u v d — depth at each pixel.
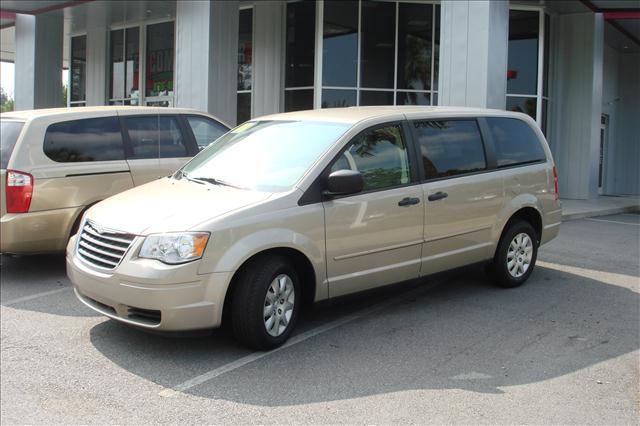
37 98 17.41
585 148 16.47
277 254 4.77
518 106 16.09
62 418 3.76
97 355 4.71
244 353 4.74
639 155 20.28
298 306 4.95
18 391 4.12
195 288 4.33
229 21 13.02
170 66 18.27
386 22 15.32
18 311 5.78
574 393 4.12
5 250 6.53
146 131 7.51
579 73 16.44
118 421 3.72
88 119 7.07
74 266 4.87
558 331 5.32
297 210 4.77
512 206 6.43
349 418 3.75
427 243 5.66
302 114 5.85
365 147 5.33
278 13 15.81
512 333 5.25
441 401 3.98
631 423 3.73
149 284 4.30
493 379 4.32
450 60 10.84
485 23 10.43
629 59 20.34
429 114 5.94
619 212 14.45
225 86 13.03
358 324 5.44
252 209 4.59
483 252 6.23
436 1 15.33
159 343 4.94
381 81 15.41
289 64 15.86
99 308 4.72
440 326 5.40
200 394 4.07
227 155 5.65
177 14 13.13
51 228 6.66
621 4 15.34
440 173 5.82
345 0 15.16
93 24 19.52
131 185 7.21
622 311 5.91
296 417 3.76
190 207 4.65
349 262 5.11
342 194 5.00
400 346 4.92
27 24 17.39
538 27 15.84
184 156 7.76
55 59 17.72
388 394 4.07
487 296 6.35
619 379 4.35
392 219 5.35
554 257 8.48
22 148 6.54
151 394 4.07
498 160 6.39
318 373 4.39
